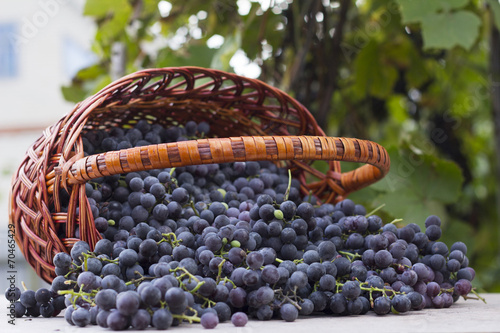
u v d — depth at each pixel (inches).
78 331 22.7
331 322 24.0
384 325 23.1
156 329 22.8
